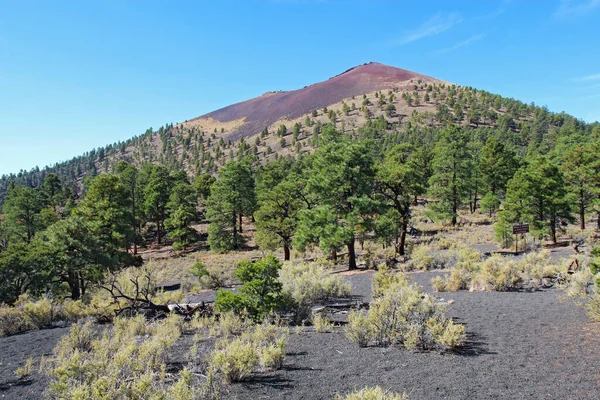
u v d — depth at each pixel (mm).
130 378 6324
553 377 6008
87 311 13844
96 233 25672
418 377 6324
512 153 54438
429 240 33594
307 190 25141
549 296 12016
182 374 5914
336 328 10281
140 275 22609
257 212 32844
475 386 5840
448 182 44344
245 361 6734
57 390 5801
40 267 20609
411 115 168125
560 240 27578
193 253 46562
